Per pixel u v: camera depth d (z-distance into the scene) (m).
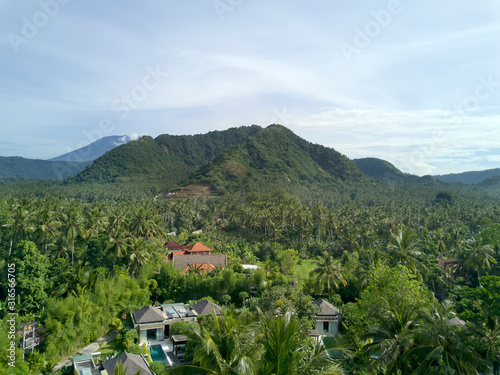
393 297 31.52
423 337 21.91
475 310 38.84
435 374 20.69
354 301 60.31
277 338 14.48
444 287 63.66
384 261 51.44
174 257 80.31
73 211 71.88
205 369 16.19
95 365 35.78
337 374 15.73
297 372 15.16
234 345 18.36
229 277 60.84
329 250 105.81
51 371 35.56
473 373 20.81
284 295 48.69
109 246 65.25
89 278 53.69
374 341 24.33
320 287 59.53
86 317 43.81
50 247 69.38
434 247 81.25
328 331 49.16
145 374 32.97
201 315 47.19
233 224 139.88
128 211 125.00
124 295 51.53
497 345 22.42
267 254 102.38
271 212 131.00
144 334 46.19
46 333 40.19
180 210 153.25
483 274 65.88
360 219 129.12
